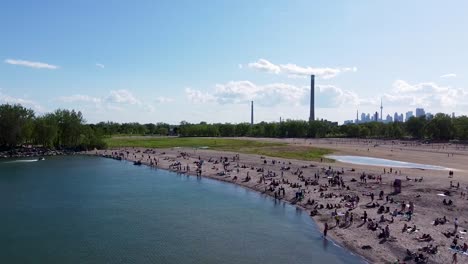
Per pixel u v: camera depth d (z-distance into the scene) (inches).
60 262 1937.7
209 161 5890.8
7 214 2886.3
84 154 7347.4
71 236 2346.2
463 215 2559.1
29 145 7564.0
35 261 1957.4
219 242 2228.1
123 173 5073.8
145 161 6146.7
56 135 7431.1
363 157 6417.3
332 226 2450.8
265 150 7573.8
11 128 6806.1
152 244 2194.9
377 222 2429.9
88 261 1947.6
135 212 2935.5
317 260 1931.6
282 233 2378.2
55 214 2881.4
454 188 3366.1
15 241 2260.1
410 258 1863.9
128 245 2183.8
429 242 2052.2
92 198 3454.7
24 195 3592.5
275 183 3848.4
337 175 4119.1
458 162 5708.7
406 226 2292.1
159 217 2780.5
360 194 3245.6
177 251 2081.7
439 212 2635.3
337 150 7603.4
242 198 3440.0
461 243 2027.6
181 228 2503.7
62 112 7834.6
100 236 2345.0
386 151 7514.8
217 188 3946.9
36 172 5118.1
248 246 2154.3
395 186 3378.4
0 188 3951.8
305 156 6491.1
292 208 3021.7
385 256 1915.6
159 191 3794.3
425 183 3612.2
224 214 2861.7
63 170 5329.7
